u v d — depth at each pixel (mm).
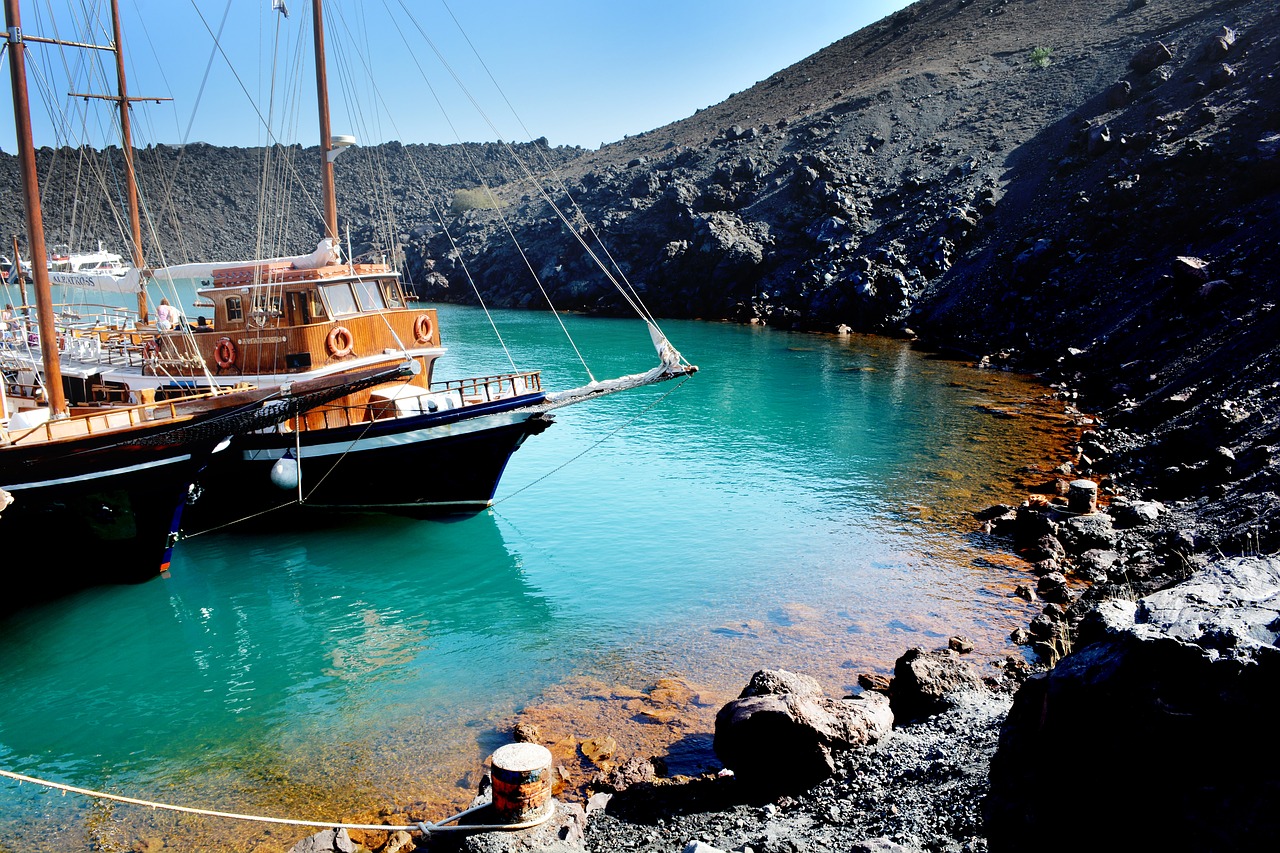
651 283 85812
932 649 16219
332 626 18734
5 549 20406
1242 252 43062
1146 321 43844
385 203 158375
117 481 19953
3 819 12180
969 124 86875
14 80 20641
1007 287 60031
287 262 25391
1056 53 94812
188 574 21844
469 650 17250
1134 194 57906
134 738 14391
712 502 26469
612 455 32344
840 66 138875
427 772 12883
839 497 26750
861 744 11570
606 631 17812
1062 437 33344
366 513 25391
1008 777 6625
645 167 113500
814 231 79938
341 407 23469
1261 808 5023
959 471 29234
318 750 13711
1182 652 5676
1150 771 5590
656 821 10727
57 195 108312
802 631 17375
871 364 52375
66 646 18016
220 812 11844
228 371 24688
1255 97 59875
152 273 27578
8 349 30859
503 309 98250
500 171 187125
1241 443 24734
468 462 24703
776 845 9336
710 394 43500
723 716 11766
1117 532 21812
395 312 26719
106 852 11328
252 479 23984
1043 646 15836
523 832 10047
